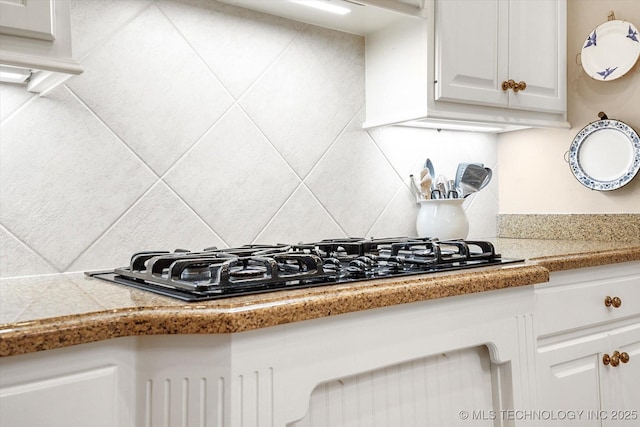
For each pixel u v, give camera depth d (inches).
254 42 59.4
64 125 47.8
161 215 53.1
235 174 57.9
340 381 36.4
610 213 74.4
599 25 75.2
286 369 32.1
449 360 42.4
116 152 50.6
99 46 49.6
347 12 59.9
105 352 29.4
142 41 52.1
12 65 35.6
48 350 27.3
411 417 39.8
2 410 25.9
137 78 51.8
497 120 66.8
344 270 42.7
